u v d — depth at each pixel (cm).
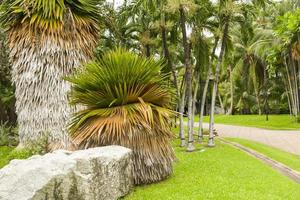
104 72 787
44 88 1017
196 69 1973
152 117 782
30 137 1034
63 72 1018
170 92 872
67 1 1046
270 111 4888
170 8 1480
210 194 702
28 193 540
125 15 1830
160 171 816
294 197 705
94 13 1097
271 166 1118
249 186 775
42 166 576
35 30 1018
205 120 4425
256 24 3672
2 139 1594
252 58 4075
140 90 817
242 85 4728
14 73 1062
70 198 582
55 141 1009
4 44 1523
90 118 820
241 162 1128
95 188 618
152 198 687
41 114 1019
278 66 3828
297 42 3053
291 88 3644
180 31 1891
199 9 1648
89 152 690
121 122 783
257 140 2103
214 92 1747
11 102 1956
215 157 1254
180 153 1409
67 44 1024
